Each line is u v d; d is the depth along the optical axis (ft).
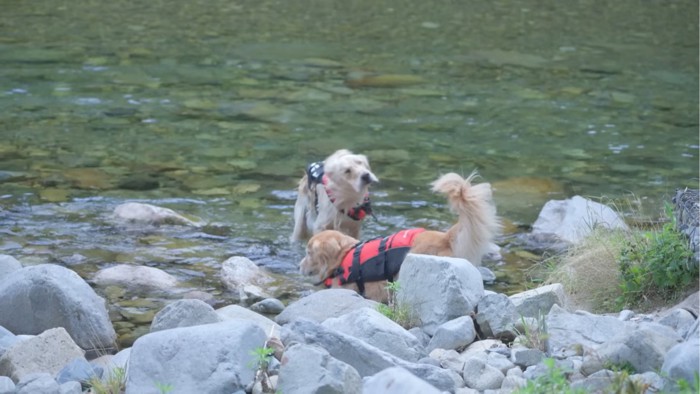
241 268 34.06
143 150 48.60
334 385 20.15
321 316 28.66
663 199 42.65
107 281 32.73
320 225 38.50
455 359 24.34
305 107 57.98
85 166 45.62
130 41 74.38
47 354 24.85
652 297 28.66
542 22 88.07
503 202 42.63
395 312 28.12
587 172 47.09
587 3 98.22
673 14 93.35
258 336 22.77
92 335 27.94
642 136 53.88
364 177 37.17
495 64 71.31
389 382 18.94
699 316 23.24
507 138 52.95
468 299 27.14
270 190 43.47
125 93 59.67
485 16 90.12
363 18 87.04
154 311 30.73
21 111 54.80
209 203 41.55
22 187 42.29
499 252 36.86
